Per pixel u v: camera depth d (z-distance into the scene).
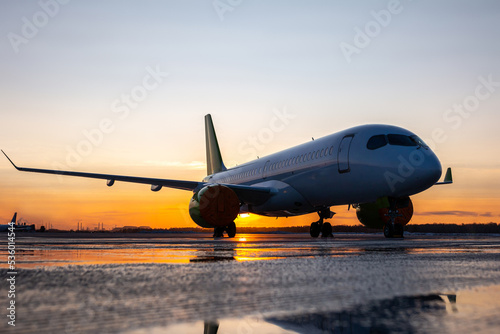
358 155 15.17
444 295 2.66
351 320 2.02
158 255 6.43
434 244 9.95
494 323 1.96
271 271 3.94
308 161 17.44
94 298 2.55
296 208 18.86
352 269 4.11
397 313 2.16
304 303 2.40
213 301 2.46
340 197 16.41
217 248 8.40
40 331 1.77
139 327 1.87
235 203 17.41
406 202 15.48
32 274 3.72
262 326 1.91
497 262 4.95
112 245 9.91
